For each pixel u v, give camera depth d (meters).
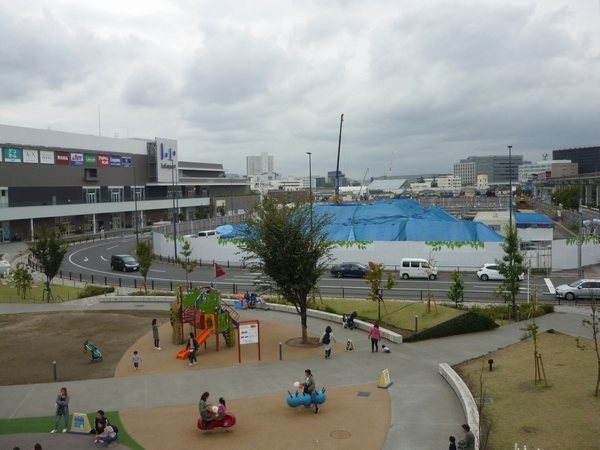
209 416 17.05
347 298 40.19
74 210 93.06
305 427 17.52
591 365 21.31
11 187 84.38
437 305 33.81
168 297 40.81
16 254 70.00
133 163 113.44
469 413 17.20
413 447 15.84
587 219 98.94
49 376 23.58
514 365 22.28
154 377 23.22
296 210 29.14
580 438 14.82
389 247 55.44
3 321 34.50
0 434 17.55
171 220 122.25
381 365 24.12
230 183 155.75
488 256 53.41
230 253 60.84
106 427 16.59
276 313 36.12
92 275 51.47
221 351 27.20
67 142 95.56
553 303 38.59
